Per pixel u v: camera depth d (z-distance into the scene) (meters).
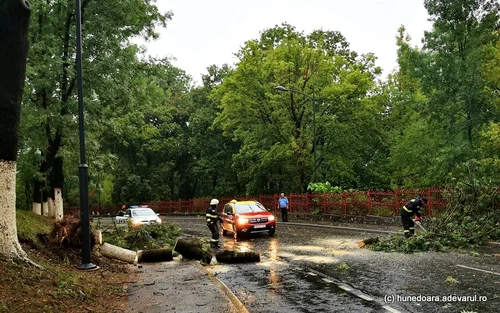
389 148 38.22
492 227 14.13
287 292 8.22
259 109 33.94
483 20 26.09
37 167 22.70
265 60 34.72
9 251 7.51
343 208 25.00
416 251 13.01
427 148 33.09
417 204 15.28
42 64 18.50
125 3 19.94
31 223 14.17
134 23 21.41
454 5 25.88
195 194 61.22
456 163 25.31
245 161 41.34
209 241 18.53
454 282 8.44
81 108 10.45
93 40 19.17
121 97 20.19
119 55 20.19
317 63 32.44
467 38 27.06
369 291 8.00
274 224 19.97
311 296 7.80
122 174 55.78
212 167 49.72
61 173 21.66
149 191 55.31
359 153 36.22
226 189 49.66
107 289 8.26
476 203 14.88
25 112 18.62
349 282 8.91
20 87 7.69
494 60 26.33
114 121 22.84
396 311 6.57
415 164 34.38
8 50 7.46
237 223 19.47
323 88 31.94
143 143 55.06
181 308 6.72
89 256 10.16
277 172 39.72
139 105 23.64
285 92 31.59
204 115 50.84
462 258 11.40
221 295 7.58
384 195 22.09
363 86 31.78
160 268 11.17
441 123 28.62
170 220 39.19
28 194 37.44
